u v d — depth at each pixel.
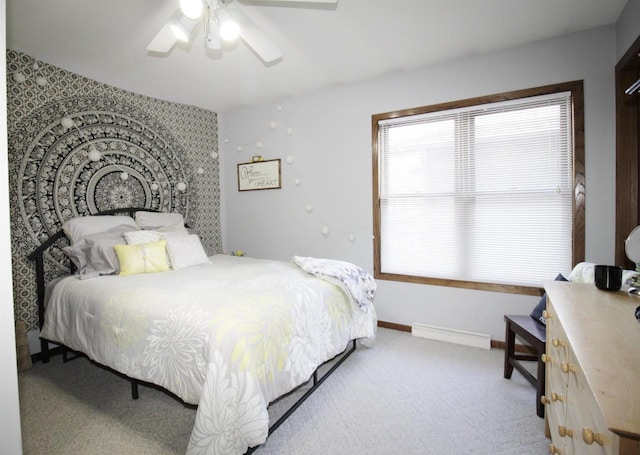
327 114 3.27
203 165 3.85
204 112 3.86
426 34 2.23
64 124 2.62
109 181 2.96
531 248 2.47
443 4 1.89
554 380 1.33
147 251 2.45
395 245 3.03
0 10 0.92
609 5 1.92
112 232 2.61
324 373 2.23
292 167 3.54
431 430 1.65
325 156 3.31
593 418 0.76
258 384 1.37
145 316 1.66
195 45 2.35
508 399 1.90
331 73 2.90
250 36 1.87
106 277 2.28
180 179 3.58
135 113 3.15
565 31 2.21
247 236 3.94
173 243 2.69
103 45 2.34
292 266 2.62
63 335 2.14
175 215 3.30
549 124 2.37
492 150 2.56
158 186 3.36
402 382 2.10
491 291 2.59
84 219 2.61
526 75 2.39
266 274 2.28
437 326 2.81
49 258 2.58
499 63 2.47
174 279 2.16
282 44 2.36
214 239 4.01
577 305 1.24
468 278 2.71
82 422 1.75
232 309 1.55
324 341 1.96
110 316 1.82
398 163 2.97
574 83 2.24
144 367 1.62
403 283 2.96
